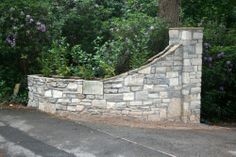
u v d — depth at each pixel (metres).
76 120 8.65
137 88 9.00
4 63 11.22
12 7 10.63
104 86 8.83
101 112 8.88
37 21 10.91
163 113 9.34
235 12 16.97
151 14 14.35
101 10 13.93
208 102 11.80
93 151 6.69
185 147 7.18
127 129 8.20
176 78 9.45
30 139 7.24
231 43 12.99
